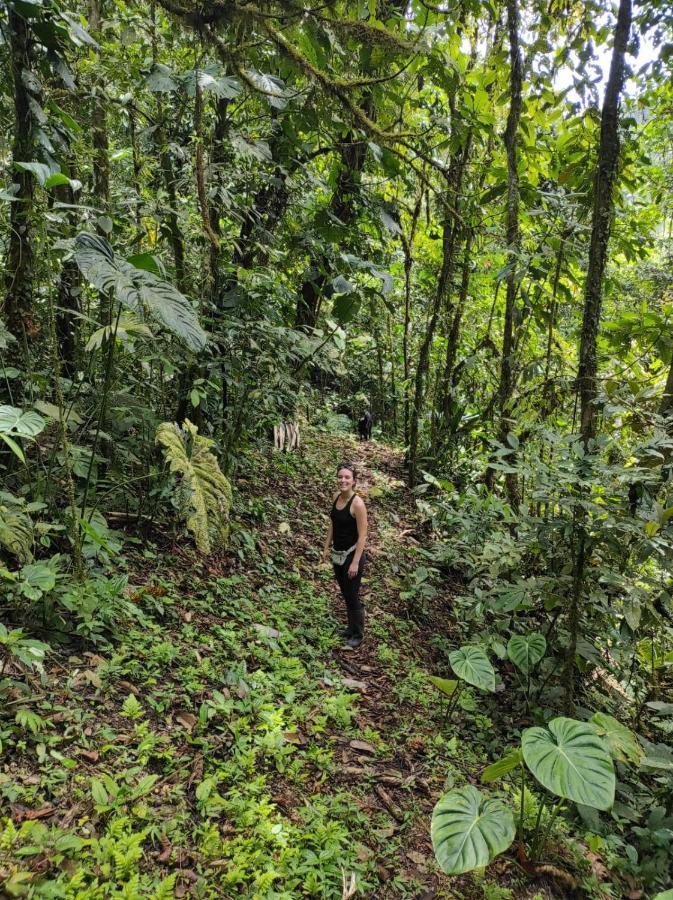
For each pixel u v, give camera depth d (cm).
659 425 409
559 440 405
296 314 743
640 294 638
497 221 709
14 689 284
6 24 354
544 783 258
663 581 416
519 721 442
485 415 760
